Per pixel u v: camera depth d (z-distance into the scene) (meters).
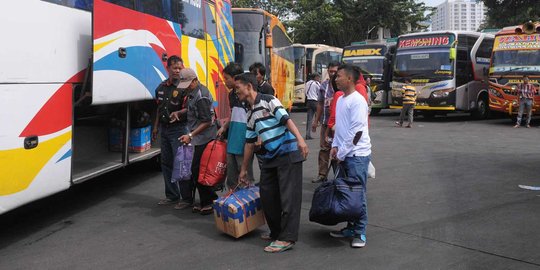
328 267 4.30
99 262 4.49
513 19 33.06
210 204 6.03
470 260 4.39
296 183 4.71
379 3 37.28
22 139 4.62
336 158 4.86
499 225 5.36
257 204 5.18
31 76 4.72
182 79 5.96
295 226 4.72
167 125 6.20
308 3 37.12
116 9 5.89
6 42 4.40
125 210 6.23
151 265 4.41
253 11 14.63
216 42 10.80
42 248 4.87
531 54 15.90
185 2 8.80
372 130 15.40
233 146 5.77
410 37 18.86
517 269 4.17
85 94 5.60
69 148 5.34
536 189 6.98
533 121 18.19
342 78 4.80
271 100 4.66
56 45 5.10
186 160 5.89
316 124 7.91
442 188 7.13
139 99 6.60
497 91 16.56
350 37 39.41
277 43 16.66
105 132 7.11
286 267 4.32
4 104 4.40
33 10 4.75
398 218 5.73
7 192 4.46
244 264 4.41
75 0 5.48
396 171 8.47
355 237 4.83
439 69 17.88
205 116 5.77
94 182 7.88
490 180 7.60
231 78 5.69
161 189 7.38
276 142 4.65
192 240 5.08
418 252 4.62
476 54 18.89
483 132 14.48
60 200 6.75
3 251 4.80
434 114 20.47
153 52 7.10
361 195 4.71
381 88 21.55
